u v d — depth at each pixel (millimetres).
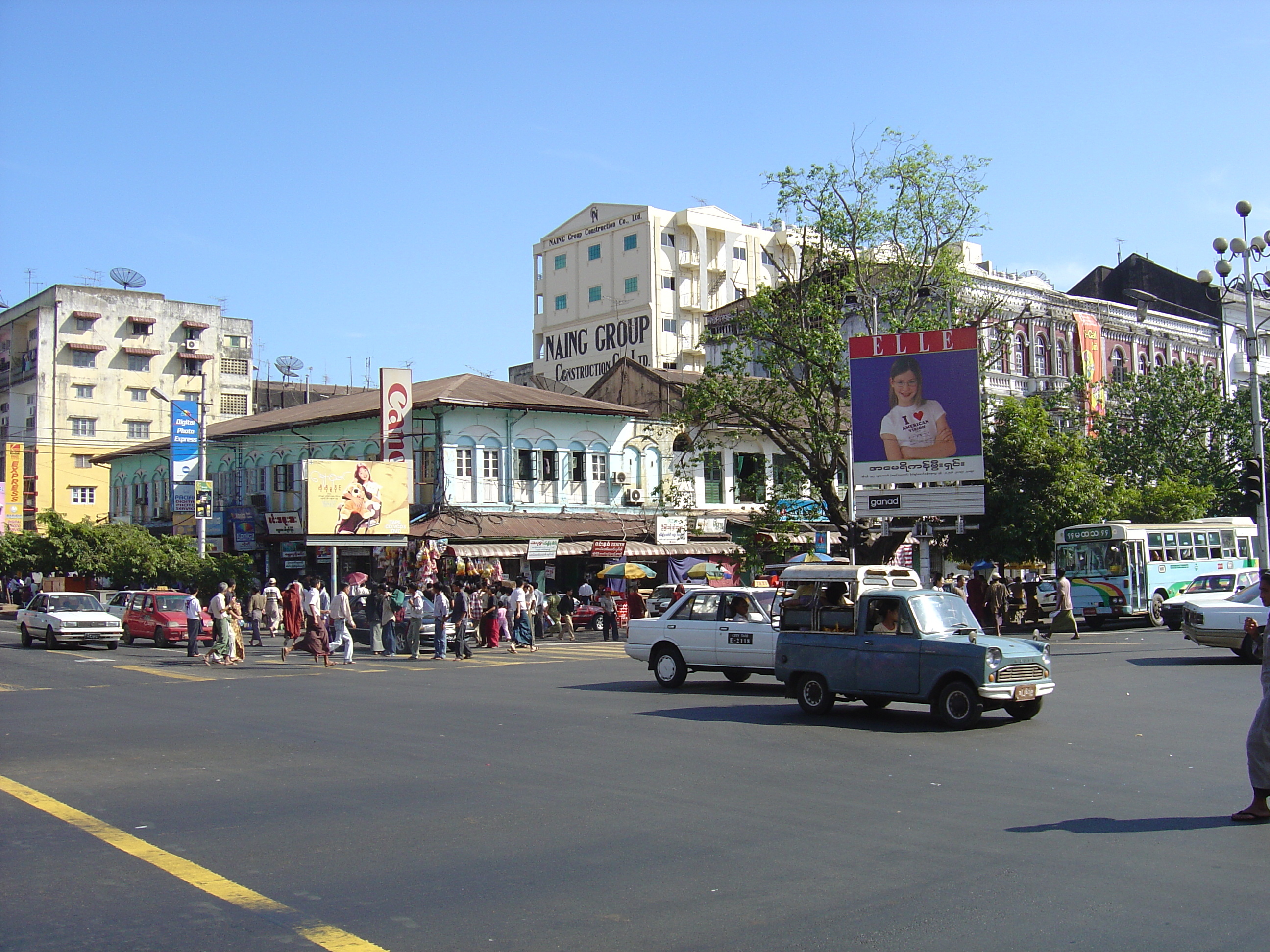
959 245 38094
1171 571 36750
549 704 16969
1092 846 7957
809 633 15531
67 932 6117
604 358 80625
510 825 8719
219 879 7188
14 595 57406
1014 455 37625
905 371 30266
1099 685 18516
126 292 73062
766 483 46312
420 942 5977
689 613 19562
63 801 9656
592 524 41312
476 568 37375
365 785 10375
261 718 15383
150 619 32562
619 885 7039
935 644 14227
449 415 39656
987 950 5828
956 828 8539
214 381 76125
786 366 36031
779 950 5848
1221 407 50312
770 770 11086
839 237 35875
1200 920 6277
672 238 80125
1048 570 48438
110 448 71500
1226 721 14250
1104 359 57156
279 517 43750
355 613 34312
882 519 33312
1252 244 30812
